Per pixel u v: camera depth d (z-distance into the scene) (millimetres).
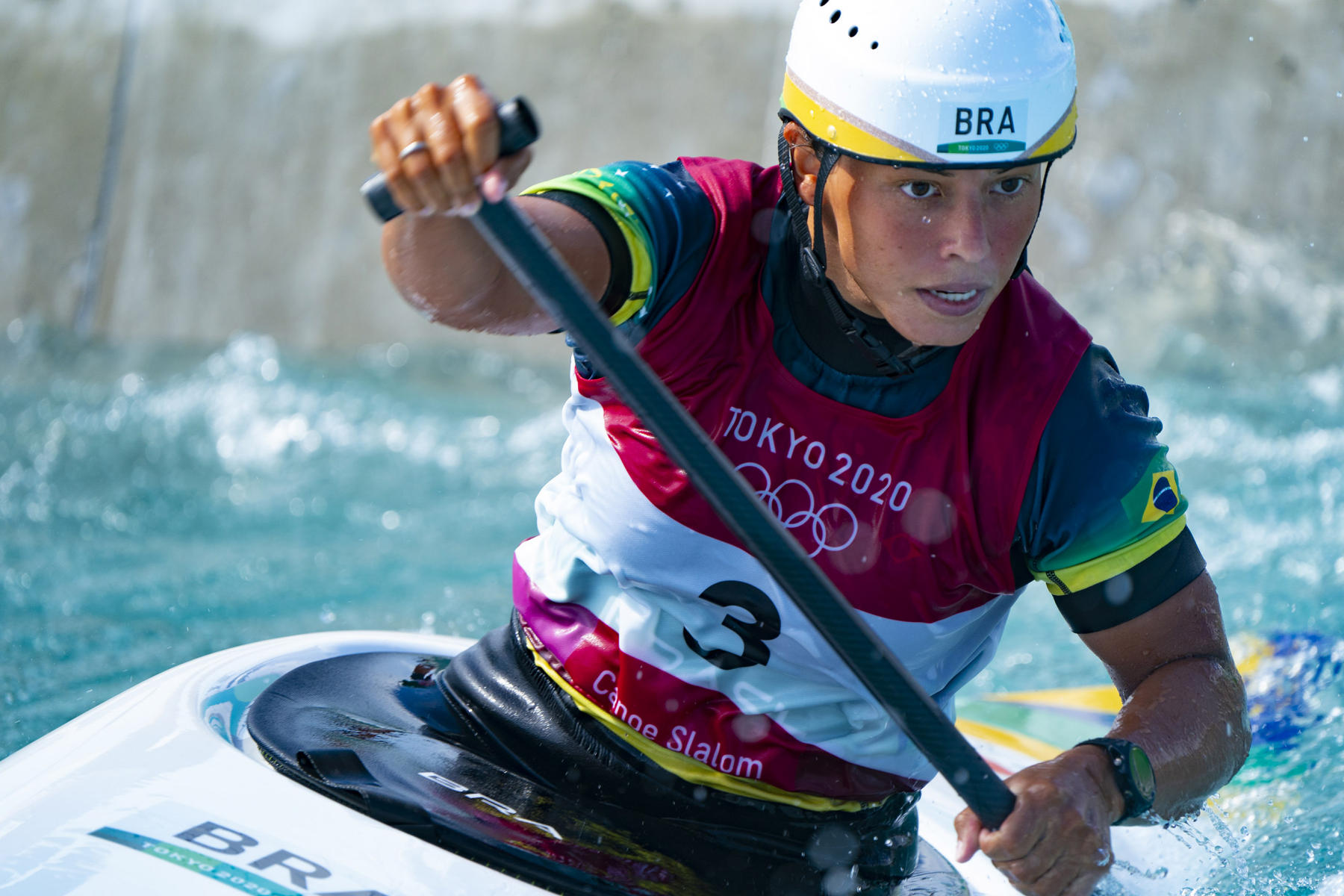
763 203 4559
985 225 4004
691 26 27484
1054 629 13125
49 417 20688
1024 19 4012
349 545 15156
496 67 28156
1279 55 25047
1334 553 14125
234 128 28969
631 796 4926
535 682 5172
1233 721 4594
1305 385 21766
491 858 4352
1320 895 6324
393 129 3361
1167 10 25375
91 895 3926
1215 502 16453
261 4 29328
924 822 6371
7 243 29203
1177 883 6207
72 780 4461
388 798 4402
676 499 4559
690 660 4781
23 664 10109
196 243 28812
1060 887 4156
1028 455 4395
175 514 16203
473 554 15023
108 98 29391
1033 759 8617
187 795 4398
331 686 5605
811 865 4922
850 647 3938
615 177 4363
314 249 28453
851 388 4402
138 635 11141
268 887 4008
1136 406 4578
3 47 30047
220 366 25312
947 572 4566
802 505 4527
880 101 3953
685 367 4504
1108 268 24781
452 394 23797
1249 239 24641
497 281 3996
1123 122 25219
